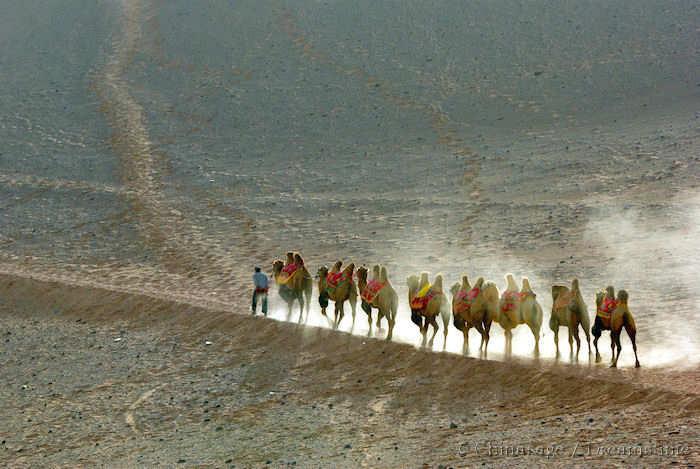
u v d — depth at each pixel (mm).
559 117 97938
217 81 116000
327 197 79375
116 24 137125
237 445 32125
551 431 29453
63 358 44969
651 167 77875
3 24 140750
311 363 40219
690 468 24516
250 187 83875
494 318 37500
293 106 107375
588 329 36219
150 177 88188
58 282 57312
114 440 33969
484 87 109000
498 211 70812
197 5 141875
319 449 30844
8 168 91875
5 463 32375
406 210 73688
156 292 55938
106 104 110250
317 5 138250
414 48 121562
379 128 99562
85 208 80000
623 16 124000
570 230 63844
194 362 42500
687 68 106188
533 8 130375
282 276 44656
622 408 30781
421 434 31172
